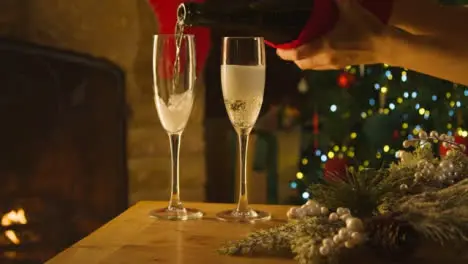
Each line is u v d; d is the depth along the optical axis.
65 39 2.35
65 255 0.78
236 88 0.96
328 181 0.81
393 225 0.69
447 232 0.67
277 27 0.96
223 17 0.98
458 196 0.76
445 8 0.99
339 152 2.52
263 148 2.65
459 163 0.90
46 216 2.37
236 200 2.57
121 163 2.44
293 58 0.99
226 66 0.97
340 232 0.69
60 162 2.38
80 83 2.38
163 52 0.97
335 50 0.96
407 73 2.41
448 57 0.97
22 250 2.36
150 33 2.41
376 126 2.45
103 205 2.42
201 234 0.88
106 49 2.39
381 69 2.45
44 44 2.33
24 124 2.33
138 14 2.39
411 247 0.69
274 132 2.64
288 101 2.62
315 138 2.57
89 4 2.36
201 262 0.75
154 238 0.86
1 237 2.34
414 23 0.97
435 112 2.42
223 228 0.91
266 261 0.75
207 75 2.52
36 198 2.36
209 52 2.50
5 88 2.30
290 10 0.95
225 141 2.55
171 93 0.97
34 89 2.34
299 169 2.61
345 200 0.78
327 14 0.93
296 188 2.64
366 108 2.49
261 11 0.96
